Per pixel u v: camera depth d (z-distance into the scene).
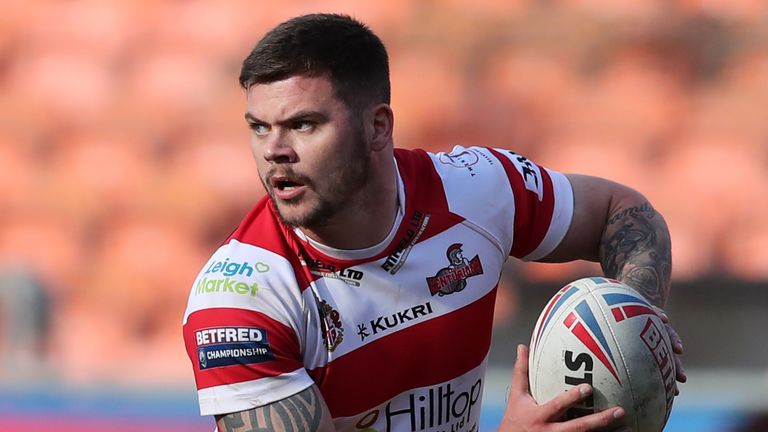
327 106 10.41
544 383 10.97
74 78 33.31
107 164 30.30
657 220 13.26
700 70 31.64
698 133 29.25
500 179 12.45
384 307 11.38
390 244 11.38
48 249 28.20
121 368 24.59
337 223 10.89
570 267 24.59
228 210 29.00
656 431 11.04
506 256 12.48
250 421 10.80
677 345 11.45
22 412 21.88
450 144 29.44
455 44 32.75
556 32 32.97
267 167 10.59
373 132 10.94
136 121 31.58
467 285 11.81
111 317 26.70
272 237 11.29
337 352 11.21
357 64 10.62
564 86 30.89
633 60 31.80
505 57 32.12
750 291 25.66
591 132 29.38
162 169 30.03
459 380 11.97
